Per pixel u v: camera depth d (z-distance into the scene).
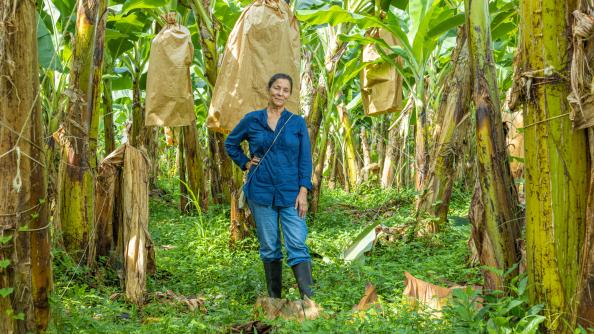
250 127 4.81
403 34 7.80
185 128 9.90
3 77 3.01
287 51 5.79
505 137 4.05
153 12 8.12
